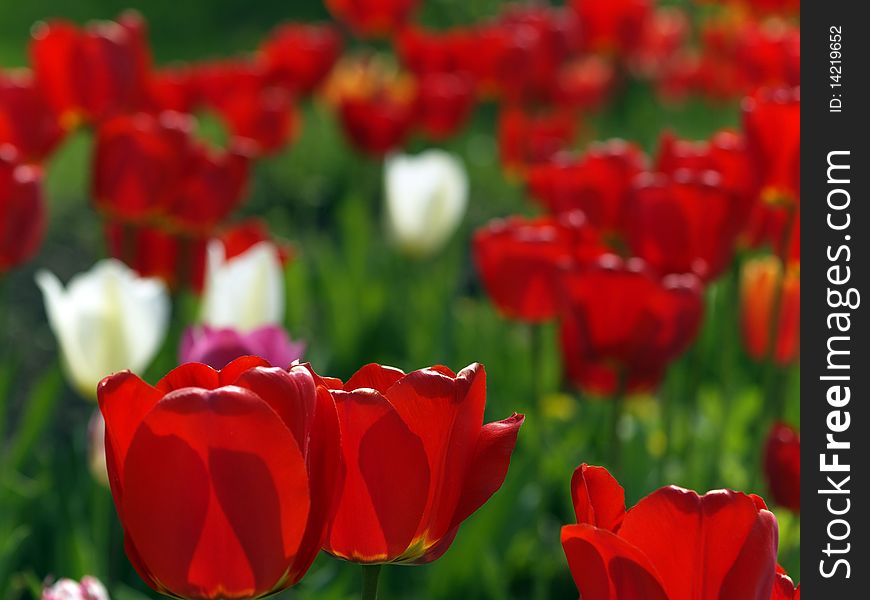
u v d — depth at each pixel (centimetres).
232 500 170
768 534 170
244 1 1916
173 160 514
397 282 801
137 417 175
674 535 172
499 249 446
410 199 712
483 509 474
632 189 418
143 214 521
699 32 1463
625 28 998
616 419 418
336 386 200
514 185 1127
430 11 1633
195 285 547
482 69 905
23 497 490
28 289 838
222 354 345
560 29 939
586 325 401
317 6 1912
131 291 438
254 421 166
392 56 1600
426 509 194
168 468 169
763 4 958
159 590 181
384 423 187
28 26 1805
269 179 1138
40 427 512
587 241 446
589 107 1095
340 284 727
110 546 501
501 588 469
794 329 477
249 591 176
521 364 677
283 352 351
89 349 436
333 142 1211
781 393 489
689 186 407
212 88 835
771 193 413
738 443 579
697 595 173
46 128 558
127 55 598
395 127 861
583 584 174
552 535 549
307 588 427
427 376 187
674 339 399
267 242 571
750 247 458
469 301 833
